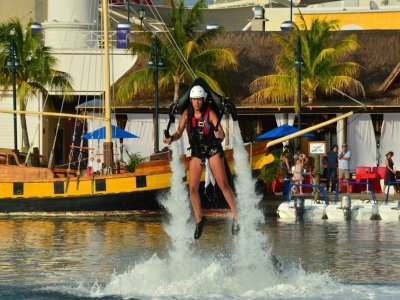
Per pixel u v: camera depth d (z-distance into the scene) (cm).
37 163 4675
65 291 1869
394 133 5325
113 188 4197
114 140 5519
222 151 1723
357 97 5419
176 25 5516
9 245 2898
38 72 5844
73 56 6175
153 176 4188
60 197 4225
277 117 5444
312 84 5391
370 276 2130
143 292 1795
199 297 1736
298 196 4200
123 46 6150
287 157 4706
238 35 5978
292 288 1827
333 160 4906
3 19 7294
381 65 5706
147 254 2630
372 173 4869
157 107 4966
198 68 5516
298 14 6794
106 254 2636
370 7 6962
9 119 6125
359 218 3841
